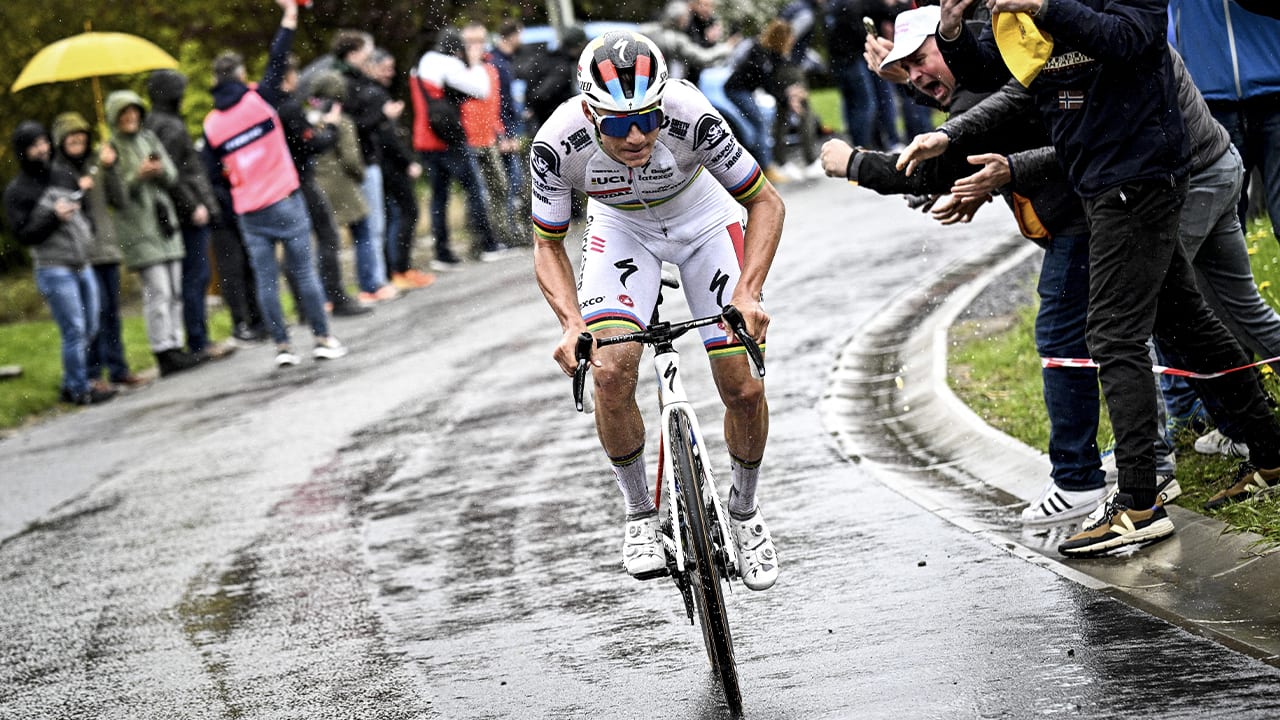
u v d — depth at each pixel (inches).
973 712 361.1
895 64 515.5
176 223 1123.9
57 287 1059.9
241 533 658.2
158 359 1130.0
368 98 1249.4
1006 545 490.6
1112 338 456.4
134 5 1571.1
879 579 478.0
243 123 1029.8
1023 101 474.9
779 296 995.9
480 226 1406.3
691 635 454.9
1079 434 495.2
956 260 1002.7
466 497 664.4
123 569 629.3
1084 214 479.5
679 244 448.5
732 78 1542.8
